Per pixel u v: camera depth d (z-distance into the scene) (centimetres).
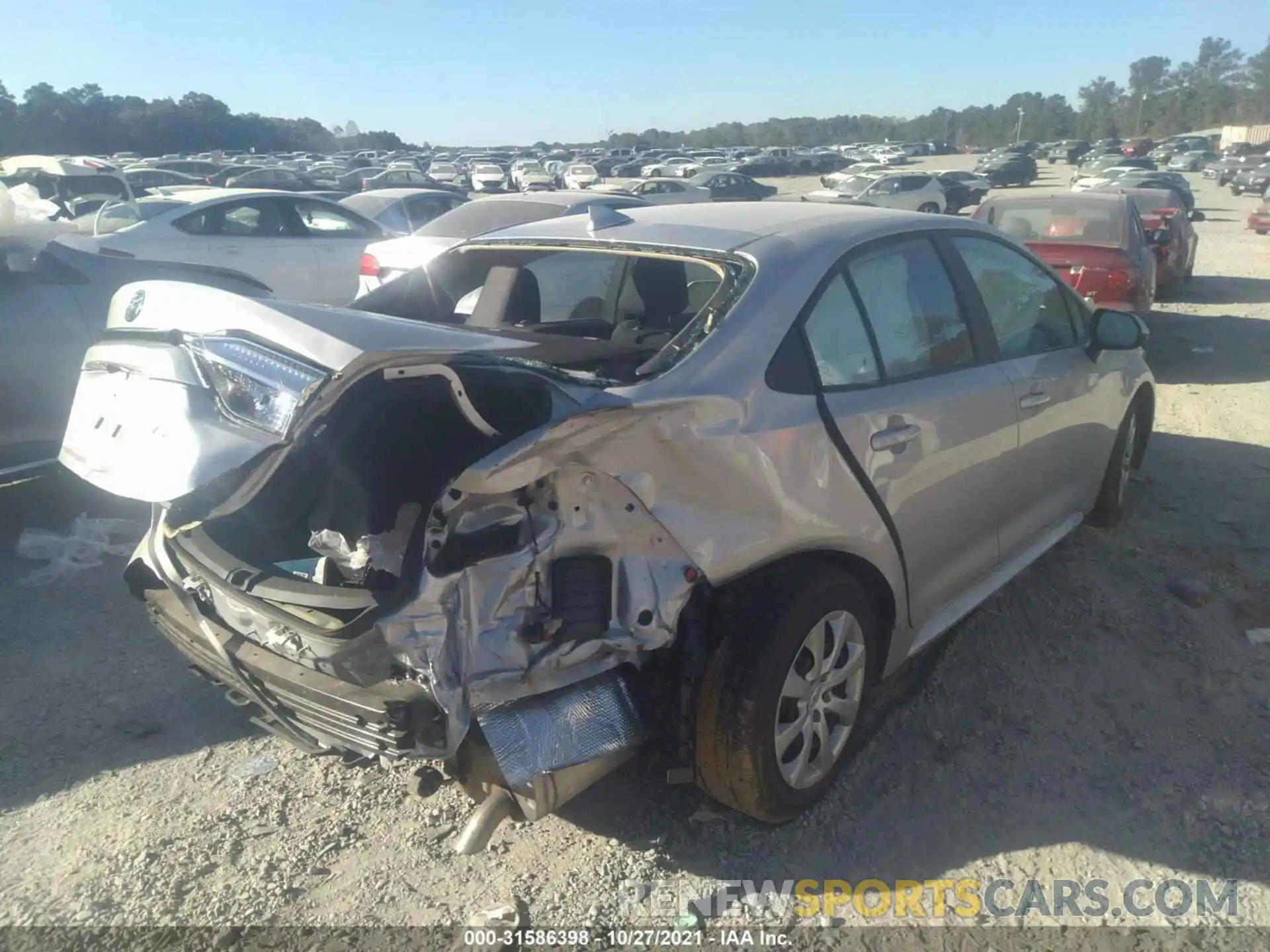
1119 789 320
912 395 331
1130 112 12200
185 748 348
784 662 281
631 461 254
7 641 417
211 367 254
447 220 881
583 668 253
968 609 377
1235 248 2184
